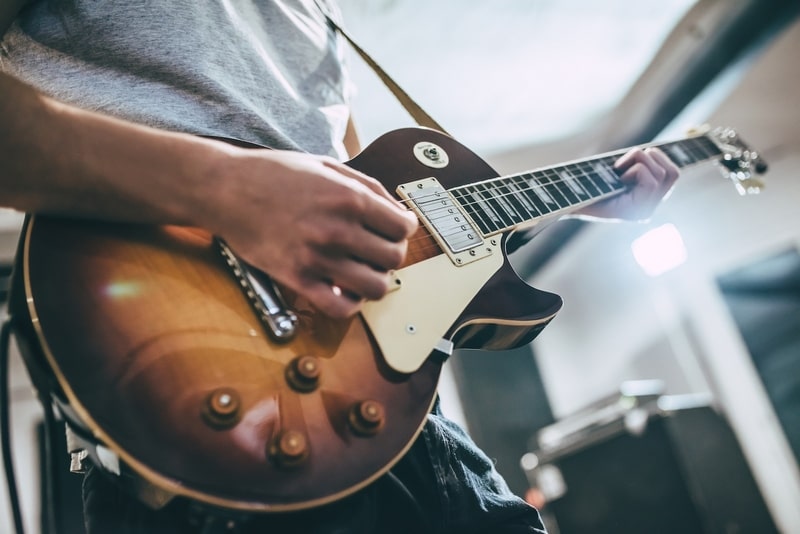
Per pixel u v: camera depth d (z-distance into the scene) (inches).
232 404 22.4
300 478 22.8
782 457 153.8
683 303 177.2
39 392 22.8
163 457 21.0
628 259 191.0
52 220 24.2
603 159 52.7
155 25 31.4
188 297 24.7
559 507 140.3
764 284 167.8
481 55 126.2
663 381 178.7
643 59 138.7
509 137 155.3
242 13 36.1
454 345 33.3
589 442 137.0
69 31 30.7
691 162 61.5
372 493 27.1
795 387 159.3
